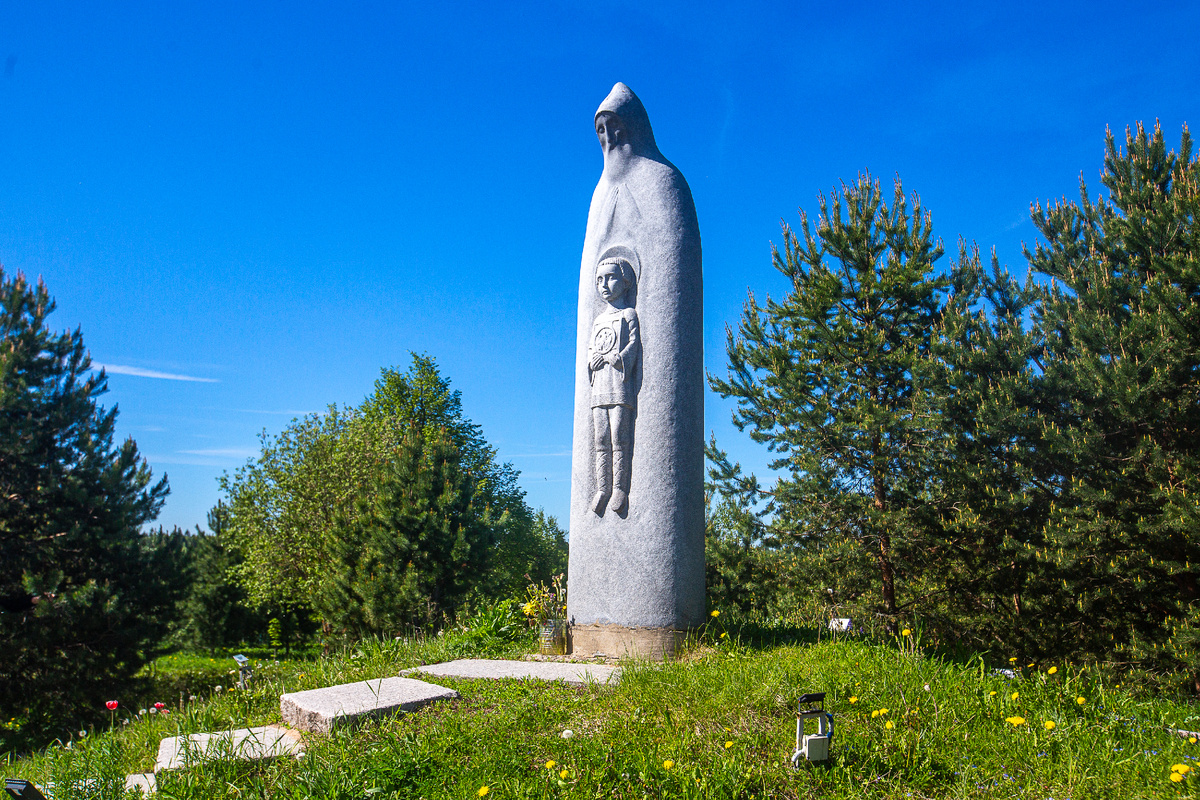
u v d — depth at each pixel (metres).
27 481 16.70
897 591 12.94
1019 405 11.00
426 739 4.39
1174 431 9.92
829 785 3.83
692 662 6.01
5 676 16.00
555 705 4.91
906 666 5.36
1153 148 11.20
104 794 4.04
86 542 16.92
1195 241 9.98
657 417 7.17
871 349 12.44
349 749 4.34
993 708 4.77
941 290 12.75
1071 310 10.97
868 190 13.02
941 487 12.06
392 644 8.12
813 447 12.93
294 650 36.34
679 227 7.50
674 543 6.98
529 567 34.66
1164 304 9.82
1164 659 10.01
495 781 3.87
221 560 35.31
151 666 19.16
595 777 3.83
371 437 27.58
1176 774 3.67
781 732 4.28
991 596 12.06
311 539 25.66
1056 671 5.52
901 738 4.23
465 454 35.94
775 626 8.12
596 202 8.06
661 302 7.36
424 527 17.69
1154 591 10.45
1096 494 10.02
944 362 11.72
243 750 4.51
